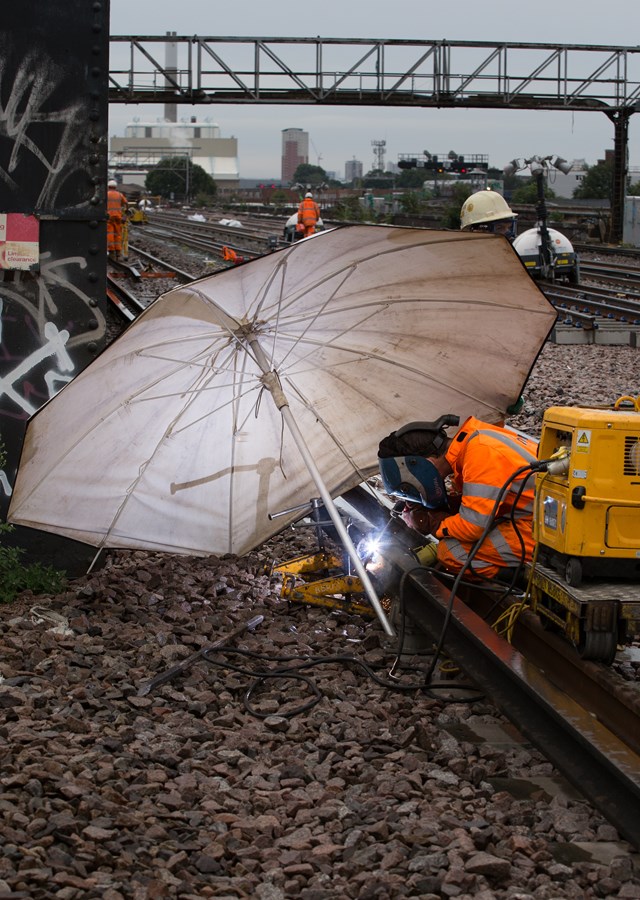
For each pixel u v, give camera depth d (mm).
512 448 5320
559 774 3992
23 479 5621
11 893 2848
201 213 109750
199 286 5414
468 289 6023
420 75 36094
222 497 6188
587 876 3184
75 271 6332
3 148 6184
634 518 4414
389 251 5648
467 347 6375
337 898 3000
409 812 3541
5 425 6398
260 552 7016
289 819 3496
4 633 5250
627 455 4387
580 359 16141
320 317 6023
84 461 5750
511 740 4324
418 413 6551
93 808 3381
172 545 6148
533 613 5031
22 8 6102
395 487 5547
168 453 6008
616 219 43188
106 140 6262
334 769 3918
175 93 35312
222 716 4426
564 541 4492
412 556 5676
